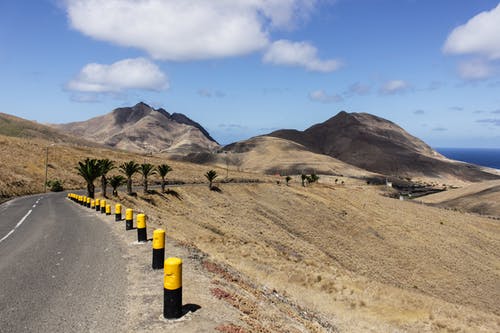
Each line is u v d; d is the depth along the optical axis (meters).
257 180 97.94
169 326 6.33
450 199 166.62
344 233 58.09
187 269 10.80
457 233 72.06
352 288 18.61
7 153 64.88
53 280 8.72
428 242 61.81
